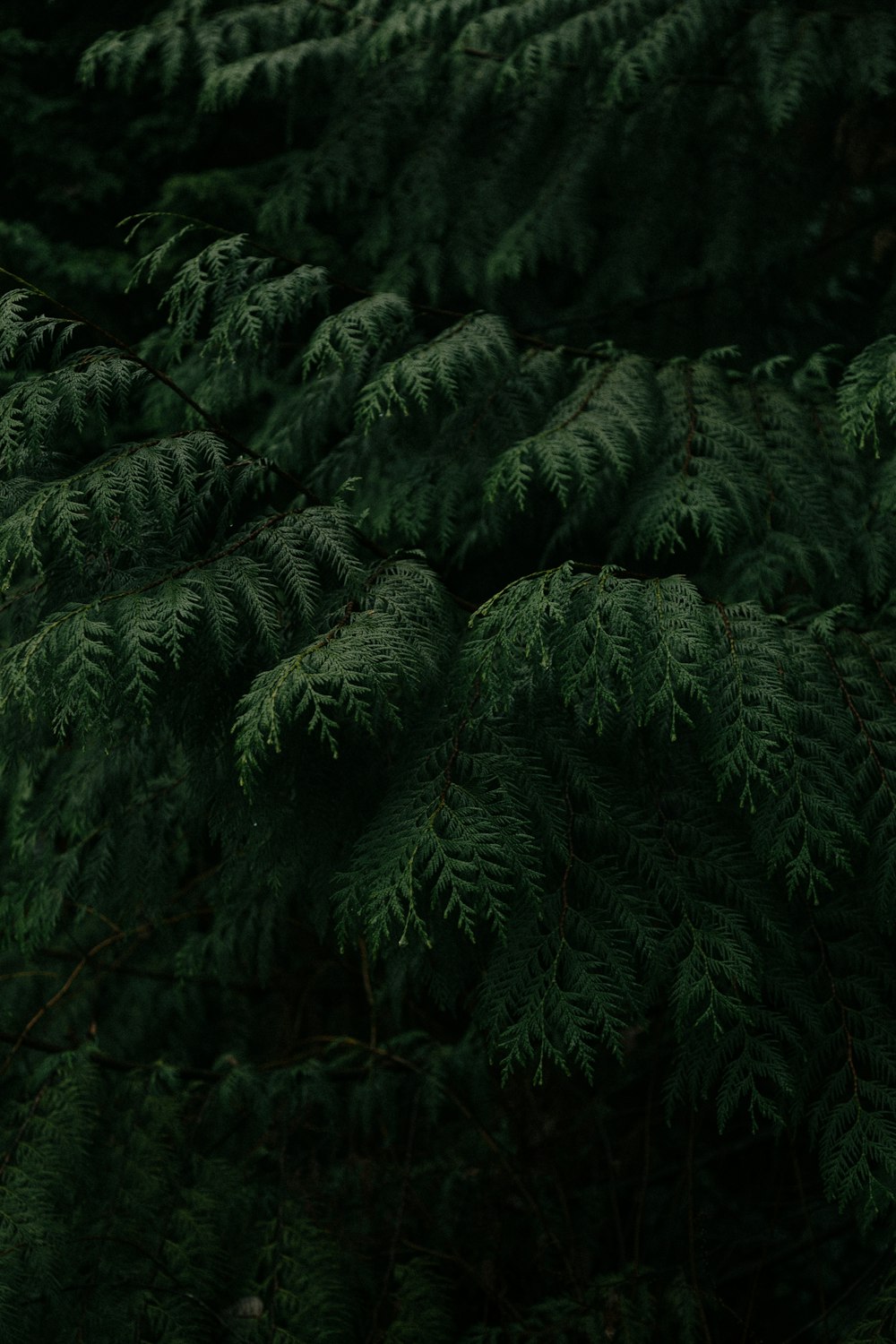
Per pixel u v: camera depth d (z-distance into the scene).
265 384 2.90
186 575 1.74
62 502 1.70
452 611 2.01
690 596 1.76
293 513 1.87
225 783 1.89
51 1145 2.30
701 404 2.35
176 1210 2.33
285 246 3.36
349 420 2.55
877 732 1.81
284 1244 2.35
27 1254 2.07
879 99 2.89
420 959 1.90
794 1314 2.81
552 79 2.98
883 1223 2.12
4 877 2.78
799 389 2.45
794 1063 1.80
